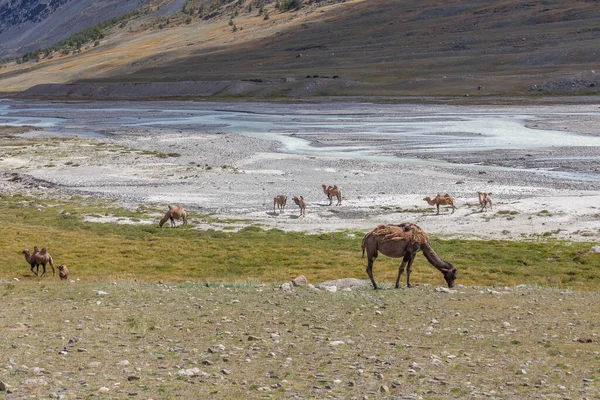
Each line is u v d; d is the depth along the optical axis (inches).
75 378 443.8
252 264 1563.7
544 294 858.8
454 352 546.6
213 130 4992.6
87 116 6884.8
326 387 440.5
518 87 7298.2
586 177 2716.5
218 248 1755.7
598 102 6048.2
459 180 2751.0
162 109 7500.0
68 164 3430.1
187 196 2618.1
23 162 3543.3
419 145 3858.3
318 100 7628.0
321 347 560.7
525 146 3656.5
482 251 1653.5
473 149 3627.0
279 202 2330.2
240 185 2800.2
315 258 1611.7
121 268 1502.2
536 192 2452.0
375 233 893.2
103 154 3759.8
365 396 417.7
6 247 1680.6
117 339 577.6
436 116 5561.0
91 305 750.5
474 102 6574.8
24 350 520.7
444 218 2121.1
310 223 2142.0
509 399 419.2
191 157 3604.8
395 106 6609.3
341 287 934.4
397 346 567.2
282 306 753.0
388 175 2920.8
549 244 1722.4
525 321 672.4
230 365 496.4
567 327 642.8
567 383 456.8
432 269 1472.7
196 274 1450.5
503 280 1350.9
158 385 433.4
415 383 454.3
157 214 2310.5
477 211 2188.7
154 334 601.9
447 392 434.0
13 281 1051.9
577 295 853.2
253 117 6082.7
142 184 2881.4
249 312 715.4
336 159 3378.4
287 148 3878.0
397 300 796.0
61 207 2445.9
